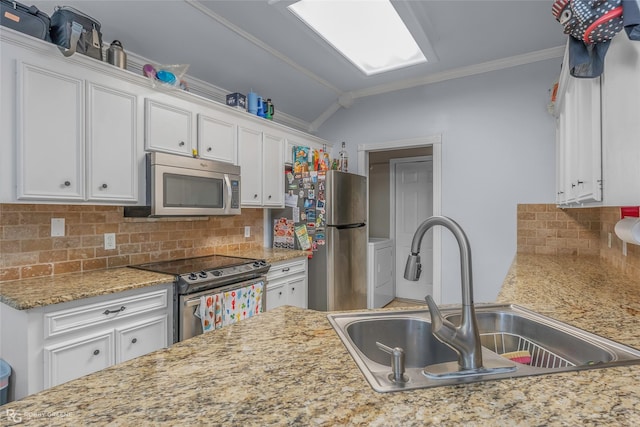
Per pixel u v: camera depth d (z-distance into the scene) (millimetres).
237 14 2383
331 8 2219
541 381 738
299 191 3348
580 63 1120
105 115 1937
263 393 689
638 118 966
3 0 1565
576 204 1923
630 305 1336
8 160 1574
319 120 4152
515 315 1245
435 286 3457
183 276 2043
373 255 4141
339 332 1055
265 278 2652
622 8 936
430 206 4613
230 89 3146
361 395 681
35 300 1478
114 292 1729
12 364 1540
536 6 2334
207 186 2439
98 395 684
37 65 1653
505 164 3158
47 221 1940
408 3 2111
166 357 872
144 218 2432
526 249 3070
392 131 3729
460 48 2914
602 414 609
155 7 2164
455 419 597
